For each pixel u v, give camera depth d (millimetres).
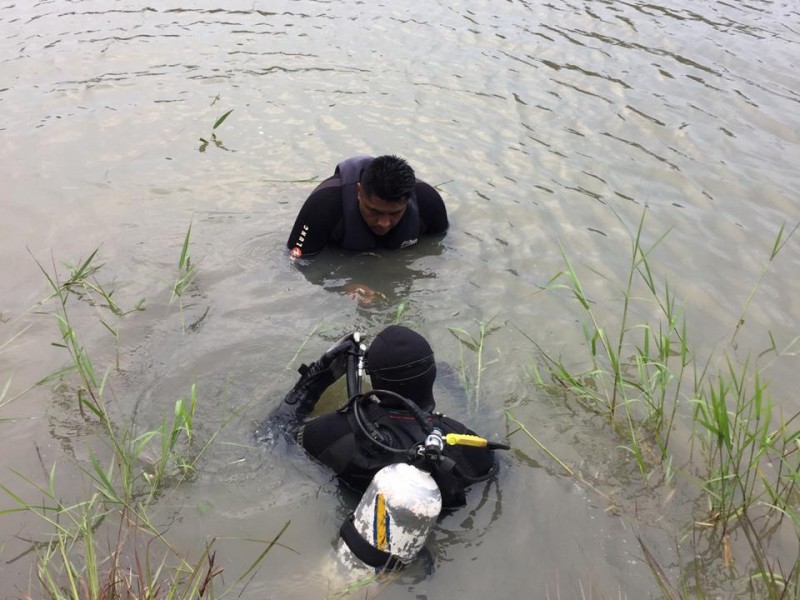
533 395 3311
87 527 2527
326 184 4273
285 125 5820
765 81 6633
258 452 2910
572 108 6129
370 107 6113
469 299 3984
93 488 2734
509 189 5008
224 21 8047
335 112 6027
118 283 3990
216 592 2363
